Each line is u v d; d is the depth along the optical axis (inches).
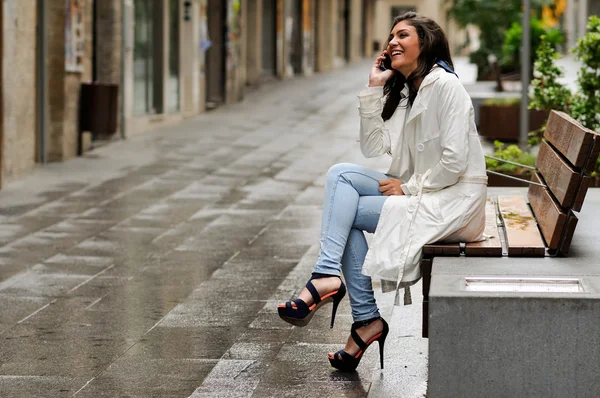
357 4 2453.2
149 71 948.6
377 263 224.5
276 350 265.6
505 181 431.8
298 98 1310.3
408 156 239.6
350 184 234.5
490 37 1428.4
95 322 300.0
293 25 1764.3
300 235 441.1
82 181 615.2
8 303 325.1
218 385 236.1
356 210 233.6
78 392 234.2
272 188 586.9
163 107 981.8
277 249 410.3
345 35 2336.4
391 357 255.0
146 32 936.9
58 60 698.8
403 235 224.7
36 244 424.5
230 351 265.4
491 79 1427.2
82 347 273.0
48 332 289.6
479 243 227.1
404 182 242.5
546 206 240.4
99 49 839.1
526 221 255.8
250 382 237.8
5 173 599.8
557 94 442.6
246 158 732.0
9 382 242.7
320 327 287.9
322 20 1947.6
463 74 1763.0
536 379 186.7
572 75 1381.6
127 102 869.8
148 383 239.8
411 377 238.1
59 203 533.0
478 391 188.7
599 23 423.5
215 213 500.7
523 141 569.3
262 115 1088.2
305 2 1798.7
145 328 291.9
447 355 188.9
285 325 291.6
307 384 234.8
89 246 419.8
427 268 220.2
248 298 327.3
